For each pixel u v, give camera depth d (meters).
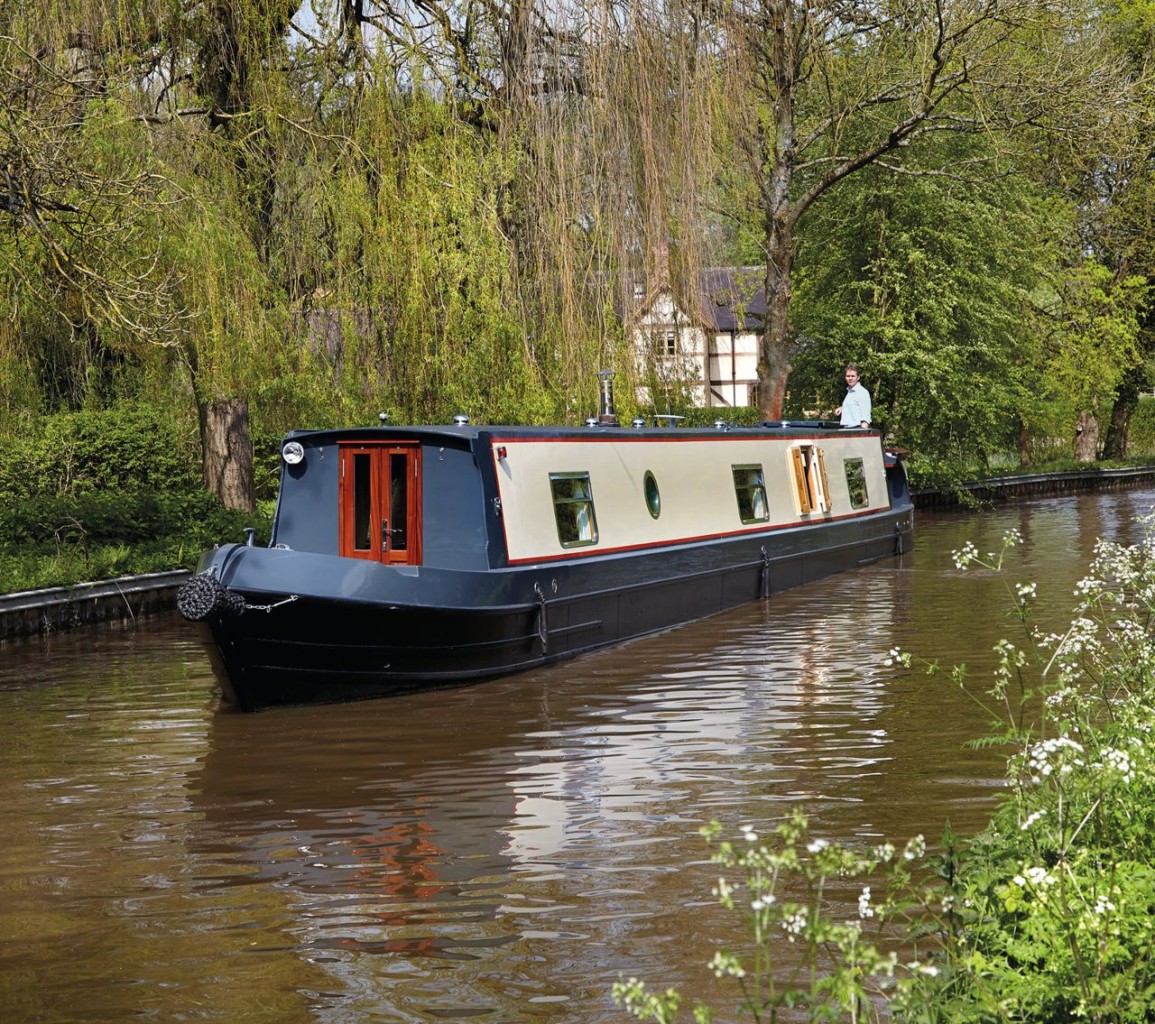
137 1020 5.79
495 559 14.12
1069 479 45.78
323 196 19.20
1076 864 4.96
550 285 19.42
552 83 19.48
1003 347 37.59
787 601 19.42
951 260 36.03
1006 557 24.38
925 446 37.44
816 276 37.72
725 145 22.45
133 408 23.52
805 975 5.97
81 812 9.12
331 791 9.52
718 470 19.42
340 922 6.90
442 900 7.18
